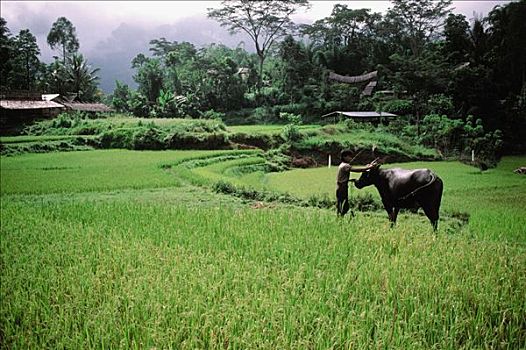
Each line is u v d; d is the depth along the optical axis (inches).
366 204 505.7
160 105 1931.6
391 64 1163.3
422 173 357.1
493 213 356.5
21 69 2172.7
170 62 2252.7
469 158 494.9
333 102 1654.8
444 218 396.5
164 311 205.0
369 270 247.4
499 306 204.1
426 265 250.7
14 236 373.1
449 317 197.0
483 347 179.0
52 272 272.2
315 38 2082.9
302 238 325.7
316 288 229.3
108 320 204.7
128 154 1112.8
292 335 182.5
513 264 249.4
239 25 2185.0
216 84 1994.3
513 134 476.1
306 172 925.2
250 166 995.3
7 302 234.7
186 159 1007.6
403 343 176.2
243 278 242.4
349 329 185.5
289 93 1900.8
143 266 273.1
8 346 199.3
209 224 382.6
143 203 525.0
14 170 854.5
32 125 1535.4
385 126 829.8
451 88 559.8
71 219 438.3
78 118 1541.6
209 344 182.1
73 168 877.8
